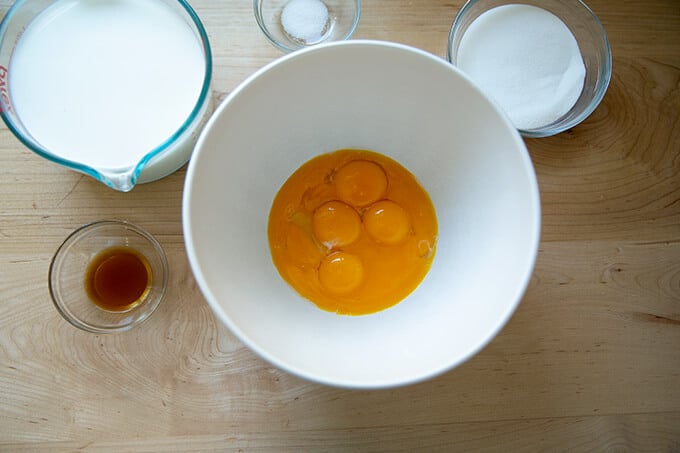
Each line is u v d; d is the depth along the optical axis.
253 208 0.45
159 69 0.45
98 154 0.44
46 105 0.44
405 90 0.42
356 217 0.48
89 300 0.48
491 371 0.48
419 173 0.47
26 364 0.46
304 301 0.46
